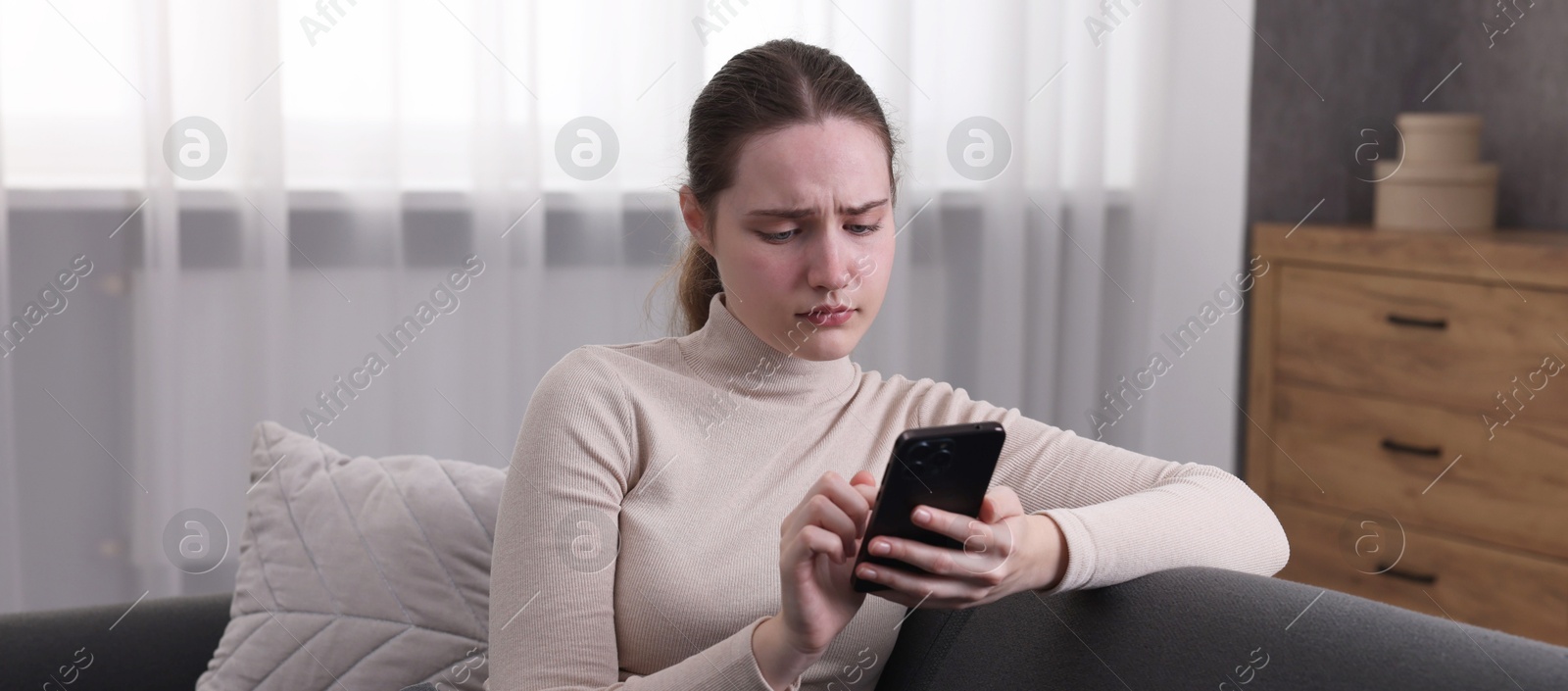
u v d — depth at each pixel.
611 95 2.01
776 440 0.99
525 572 0.88
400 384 1.96
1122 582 0.84
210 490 1.89
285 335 1.88
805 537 0.72
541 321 2.03
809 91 0.92
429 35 1.94
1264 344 2.40
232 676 1.18
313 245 1.91
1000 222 2.31
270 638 1.19
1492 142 2.52
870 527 0.72
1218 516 0.91
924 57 2.23
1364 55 2.56
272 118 1.84
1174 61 2.42
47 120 1.77
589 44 2.00
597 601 0.88
